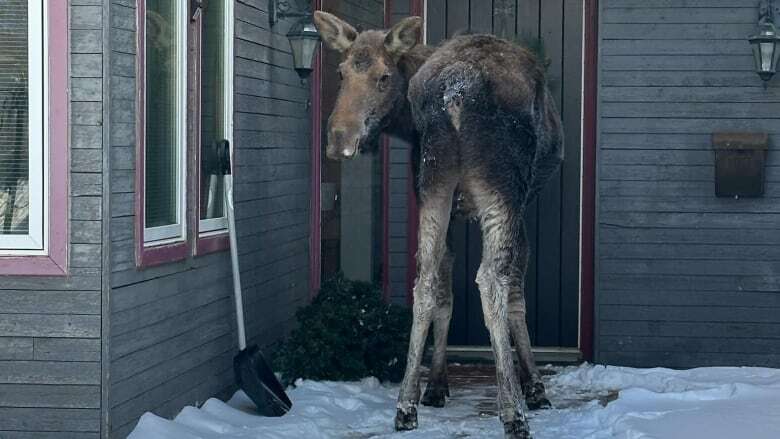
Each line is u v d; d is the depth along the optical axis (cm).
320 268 856
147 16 552
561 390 748
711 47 823
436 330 688
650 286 830
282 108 775
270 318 753
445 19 892
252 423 607
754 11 819
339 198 862
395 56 615
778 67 817
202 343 627
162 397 569
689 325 828
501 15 888
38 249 504
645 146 829
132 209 530
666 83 827
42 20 502
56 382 505
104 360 504
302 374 725
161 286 566
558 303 887
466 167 557
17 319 505
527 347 683
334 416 641
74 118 503
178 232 593
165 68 577
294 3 774
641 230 830
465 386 764
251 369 628
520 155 562
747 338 824
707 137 826
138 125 530
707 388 705
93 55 501
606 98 830
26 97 503
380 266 865
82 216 503
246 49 696
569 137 881
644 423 582
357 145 598
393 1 876
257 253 722
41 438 507
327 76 865
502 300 556
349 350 737
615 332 833
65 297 504
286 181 786
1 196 505
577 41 881
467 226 894
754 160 814
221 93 662
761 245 822
